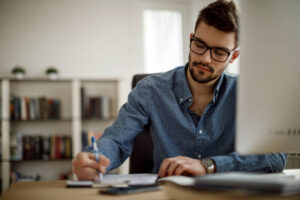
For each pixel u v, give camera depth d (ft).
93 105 12.99
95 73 13.92
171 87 4.49
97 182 2.94
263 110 2.32
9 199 2.46
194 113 4.33
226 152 4.29
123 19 14.24
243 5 2.33
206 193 2.01
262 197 1.90
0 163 12.38
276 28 2.33
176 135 4.36
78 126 12.71
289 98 2.35
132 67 14.19
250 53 2.31
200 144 4.25
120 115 4.41
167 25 14.47
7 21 13.46
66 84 13.67
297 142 2.38
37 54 13.56
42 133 13.34
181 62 14.39
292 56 2.35
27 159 12.35
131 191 2.55
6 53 13.37
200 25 3.78
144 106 4.45
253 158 3.61
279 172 3.79
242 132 2.32
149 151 4.88
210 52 3.76
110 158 3.83
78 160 3.21
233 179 1.93
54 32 13.73
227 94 4.31
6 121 12.33
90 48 13.94
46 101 12.80
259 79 2.31
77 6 13.96
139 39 14.28
